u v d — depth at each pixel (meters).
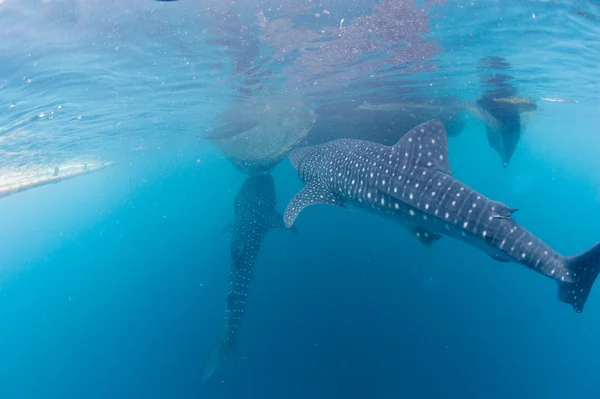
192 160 56.56
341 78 12.66
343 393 11.49
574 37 9.05
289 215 7.62
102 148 23.22
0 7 5.70
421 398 11.24
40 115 12.24
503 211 4.90
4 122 11.84
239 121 18.41
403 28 8.34
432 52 10.30
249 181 14.67
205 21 7.27
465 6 7.24
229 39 8.32
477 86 14.68
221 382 12.94
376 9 7.26
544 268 4.74
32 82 9.06
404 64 11.40
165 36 7.82
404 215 6.17
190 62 9.73
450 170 5.60
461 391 11.73
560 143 62.12
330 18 7.58
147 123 18.75
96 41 7.57
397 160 6.28
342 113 17.53
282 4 6.80
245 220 11.70
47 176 22.53
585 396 12.31
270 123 17.58
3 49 7.04
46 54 7.71
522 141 49.91
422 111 17.50
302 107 16.98
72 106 12.21
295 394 11.78
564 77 13.36
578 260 4.78
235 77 11.63
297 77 12.21
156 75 10.55
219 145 17.59
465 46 9.79
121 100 12.91
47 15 6.20
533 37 9.11
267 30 7.98
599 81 14.08
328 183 8.07
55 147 17.92
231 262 10.75
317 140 17.34
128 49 8.28
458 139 42.34
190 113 17.44
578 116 26.34
